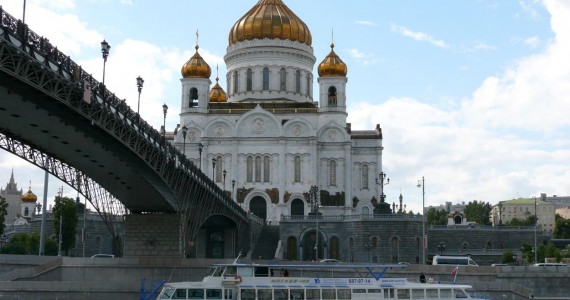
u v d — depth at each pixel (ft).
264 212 461.37
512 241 417.69
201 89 479.82
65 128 173.06
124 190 241.14
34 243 376.27
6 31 129.49
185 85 479.82
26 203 636.89
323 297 165.07
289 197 459.32
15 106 154.61
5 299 196.75
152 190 238.48
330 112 471.62
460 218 497.05
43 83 143.02
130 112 187.32
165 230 259.19
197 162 470.39
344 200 462.19
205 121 475.31
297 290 164.55
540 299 225.56
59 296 199.00
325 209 458.50
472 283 219.20
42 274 229.66
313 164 460.55
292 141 465.06
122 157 202.28
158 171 213.46
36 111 158.61
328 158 468.34
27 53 136.15
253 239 397.19
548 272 238.07
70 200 389.60
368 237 358.02
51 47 145.48
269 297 163.53
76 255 387.34
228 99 512.22
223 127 469.98
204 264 233.96
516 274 236.63
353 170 477.36
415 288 167.02
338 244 372.58
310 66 513.04
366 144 479.00
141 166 210.59
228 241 377.71
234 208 348.38
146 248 258.78
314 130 463.42
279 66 499.92
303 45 507.71
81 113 158.51
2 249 368.68
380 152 478.18
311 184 458.50
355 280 167.43
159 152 209.77
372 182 476.13
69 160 209.77
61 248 379.35
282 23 502.38
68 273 231.30
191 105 481.46
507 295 218.18
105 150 194.70
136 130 190.70
